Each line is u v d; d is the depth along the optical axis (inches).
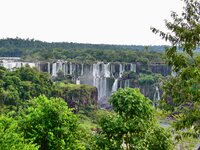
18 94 2701.8
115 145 483.8
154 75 3976.4
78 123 596.1
